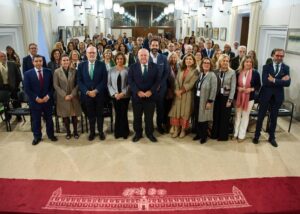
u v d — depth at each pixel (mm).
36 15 7270
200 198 2955
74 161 3666
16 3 6434
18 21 6535
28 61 4852
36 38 7316
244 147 4152
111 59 4949
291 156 3906
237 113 4293
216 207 2826
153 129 4562
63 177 3303
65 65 4129
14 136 4457
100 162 3648
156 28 19438
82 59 5996
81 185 3146
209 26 10742
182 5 14812
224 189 3105
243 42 8188
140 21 19812
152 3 19031
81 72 4113
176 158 3781
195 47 6473
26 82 3961
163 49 6312
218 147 4137
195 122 4387
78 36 11367
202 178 3318
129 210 2777
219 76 4129
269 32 6527
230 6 8617
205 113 4070
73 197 2943
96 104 4195
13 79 4949
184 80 4211
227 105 4145
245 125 4277
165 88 4348
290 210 2793
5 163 3605
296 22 5301
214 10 10180
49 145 4137
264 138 4492
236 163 3674
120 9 18109
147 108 4176
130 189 3086
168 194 3014
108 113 4527
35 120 4109
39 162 3635
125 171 3441
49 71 4117
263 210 2787
